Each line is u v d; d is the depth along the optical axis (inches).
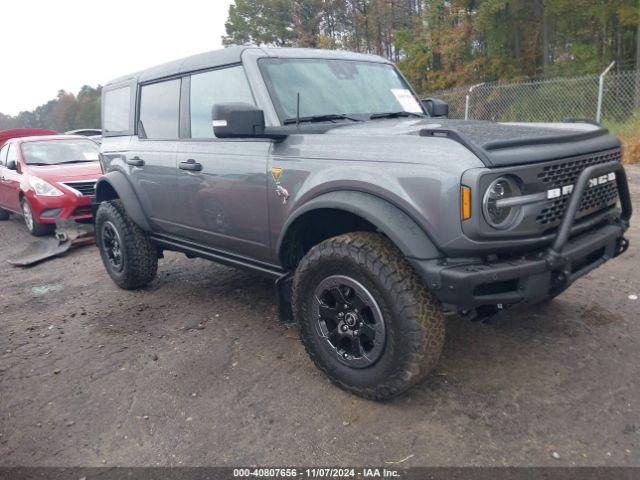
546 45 1035.9
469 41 1145.4
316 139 124.6
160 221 181.2
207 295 195.6
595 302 161.5
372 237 113.0
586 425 106.1
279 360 140.9
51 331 171.9
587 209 118.2
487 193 97.0
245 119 123.3
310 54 156.0
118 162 198.2
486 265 101.7
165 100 177.5
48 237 317.1
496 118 539.8
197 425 115.3
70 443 112.3
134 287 205.6
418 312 105.1
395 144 109.7
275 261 141.3
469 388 120.8
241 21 1728.6
